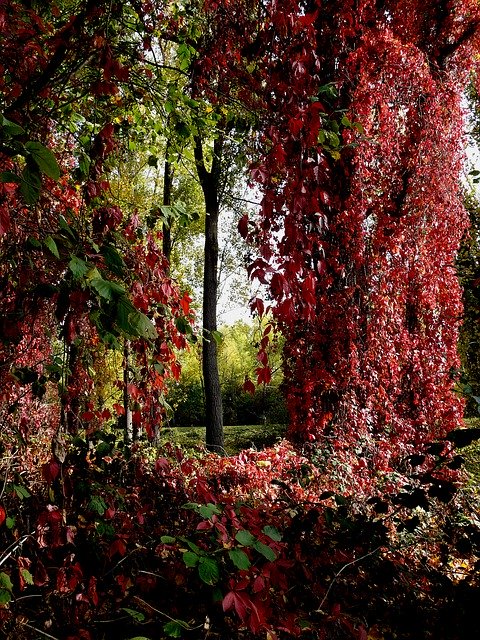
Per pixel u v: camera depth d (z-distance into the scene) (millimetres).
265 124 2371
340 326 6918
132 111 4172
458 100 7684
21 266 1806
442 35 7750
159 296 2525
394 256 7164
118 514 2857
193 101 3402
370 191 6977
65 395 2064
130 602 2342
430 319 7504
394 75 6684
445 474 5594
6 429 2256
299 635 2080
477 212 9070
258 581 1851
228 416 22078
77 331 1922
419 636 2525
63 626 2135
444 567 3188
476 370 8828
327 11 6582
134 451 3734
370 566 2807
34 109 2242
